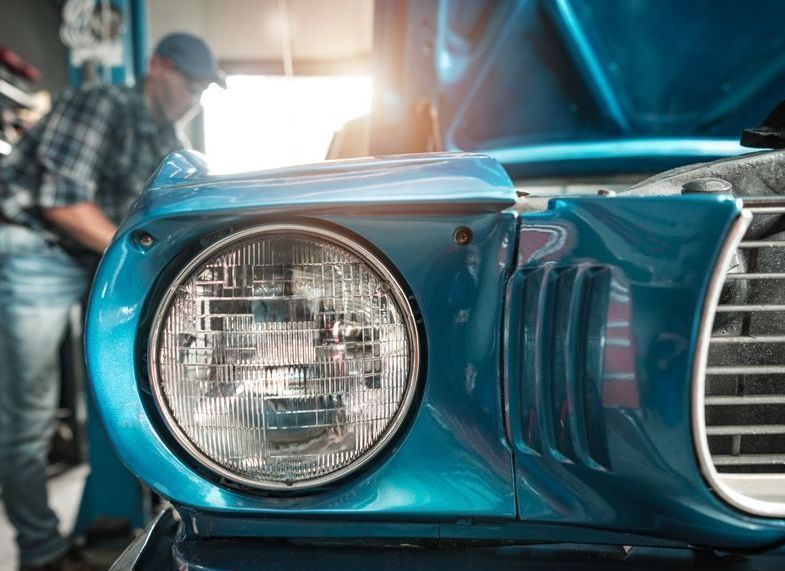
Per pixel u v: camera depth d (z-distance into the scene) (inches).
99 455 83.7
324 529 27.7
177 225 25.2
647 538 27.0
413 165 25.8
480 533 27.6
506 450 26.0
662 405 23.1
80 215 69.1
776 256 30.7
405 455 26.2
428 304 25.6
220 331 26.4
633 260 23.3
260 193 25.2
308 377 26.5
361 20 172.9
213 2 173.6
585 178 59.9
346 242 25.6
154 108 76.8
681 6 57.7
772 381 31.4
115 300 25.9
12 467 74.4
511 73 62.8
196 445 26.8
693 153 57.2
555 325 25.5
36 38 186.5
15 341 71.9
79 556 80.1
